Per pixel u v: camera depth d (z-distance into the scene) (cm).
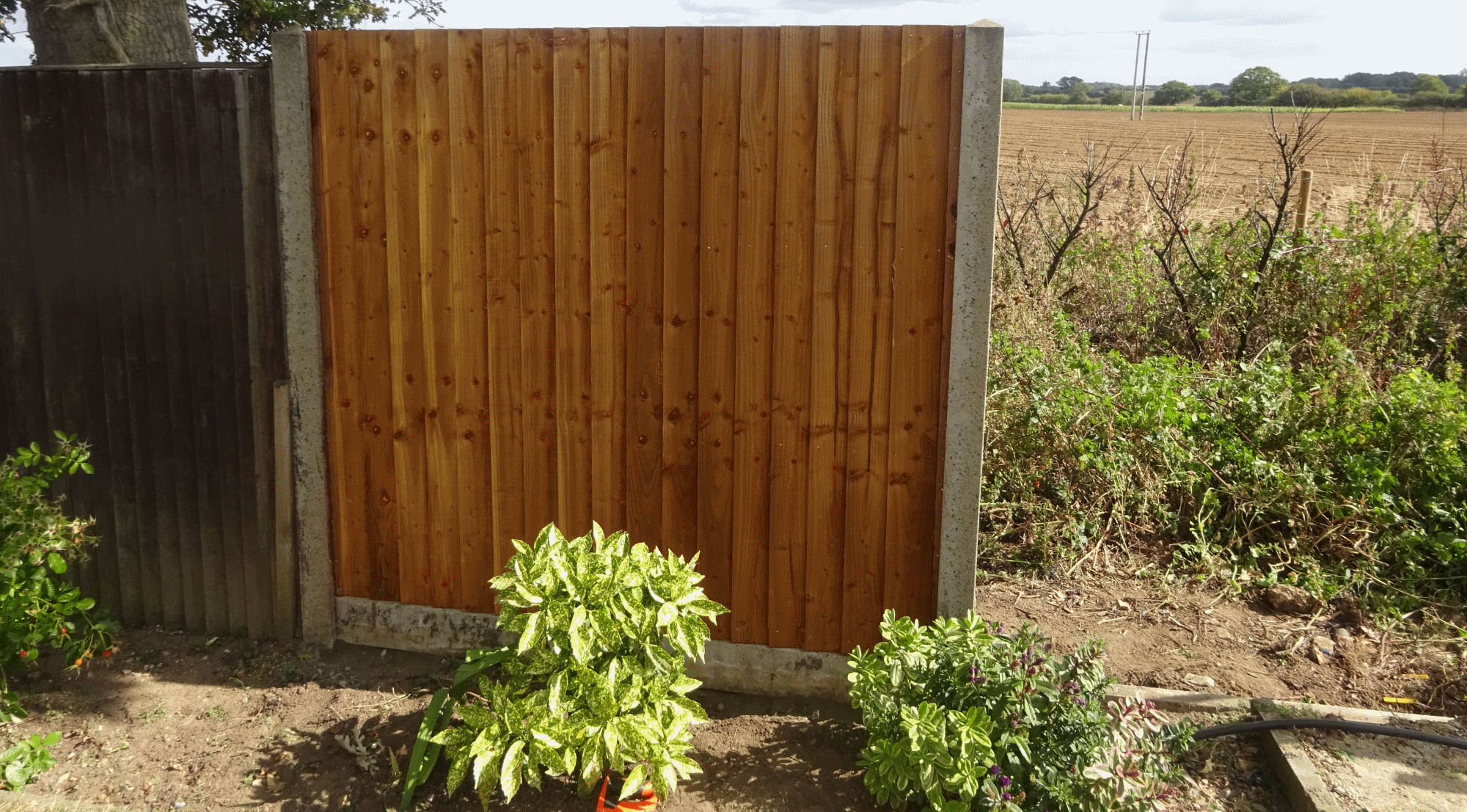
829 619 397
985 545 525
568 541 411
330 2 883
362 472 425
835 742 377
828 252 370
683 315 385
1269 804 345
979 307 361
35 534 391
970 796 310
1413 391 544
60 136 421
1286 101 3481
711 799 345
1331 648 436
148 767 360
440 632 429
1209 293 752
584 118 381
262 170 408
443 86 390
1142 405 574
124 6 566
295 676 418
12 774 345
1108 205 1073
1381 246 776
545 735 328
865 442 381
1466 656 422
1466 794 334
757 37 362
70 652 412
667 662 350
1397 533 498
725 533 398
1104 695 372
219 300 421
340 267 410
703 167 374
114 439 439
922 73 353
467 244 399
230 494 435
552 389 402
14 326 438
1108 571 507
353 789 350
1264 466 528
